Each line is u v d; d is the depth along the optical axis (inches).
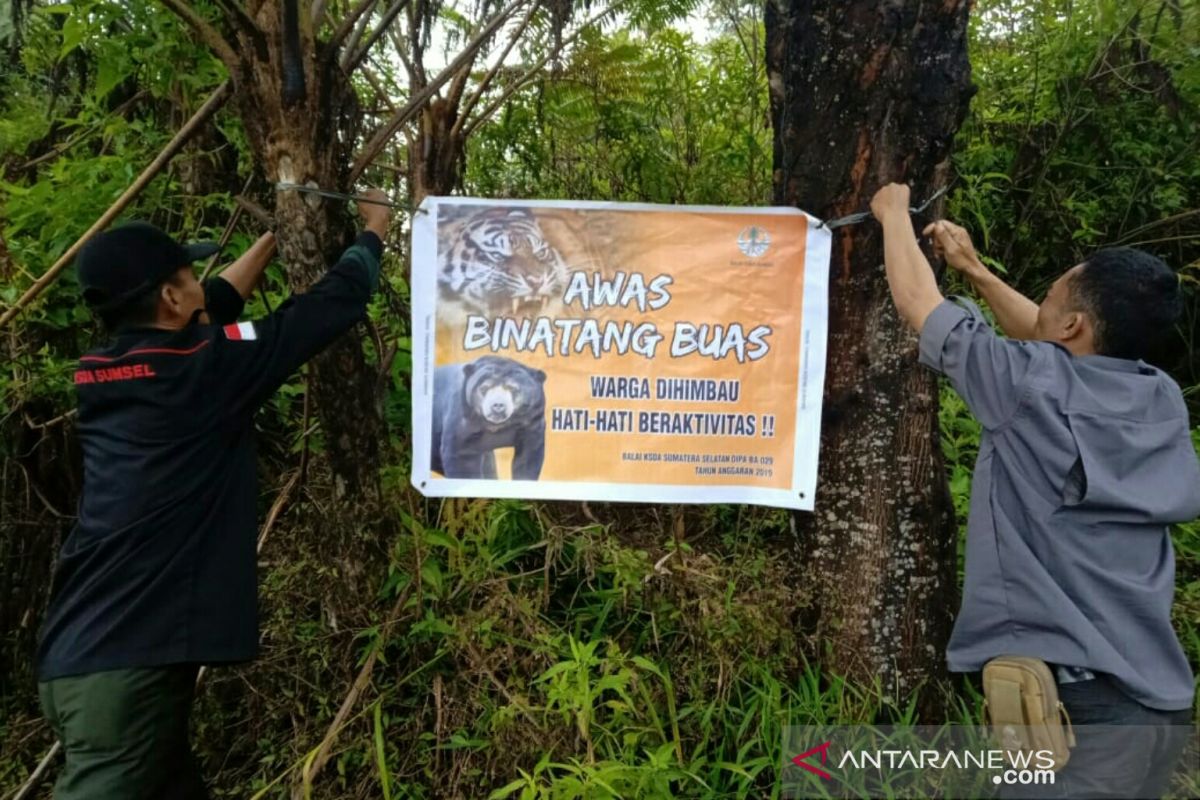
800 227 85.8
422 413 88.1
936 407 89.4
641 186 143.8
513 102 133.2
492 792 82.8
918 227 85.3
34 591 113.7
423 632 91.5
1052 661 64.1
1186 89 157.8
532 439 88.7
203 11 97.1
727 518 106.0
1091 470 63.4
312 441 107.4
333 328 77.5
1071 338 70.2
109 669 71.5
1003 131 166.9
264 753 96.6
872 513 88.5
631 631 95.6
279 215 82.7
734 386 88.0
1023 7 171.6
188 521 73.4
